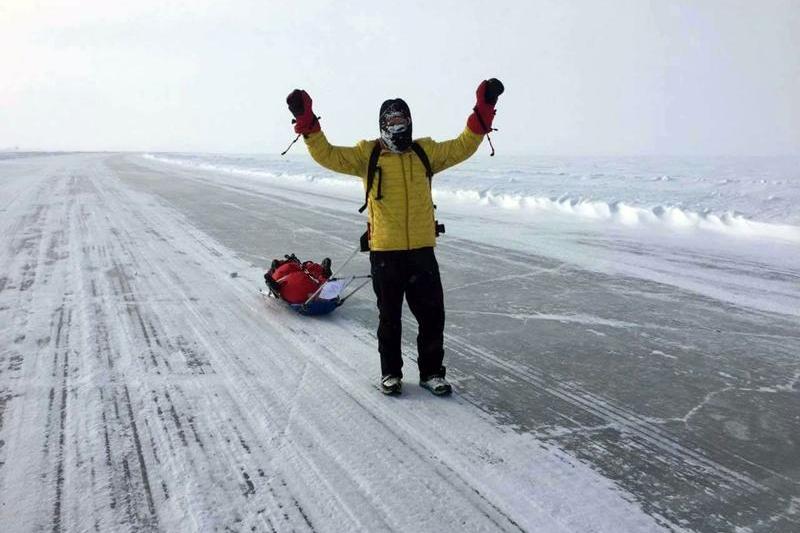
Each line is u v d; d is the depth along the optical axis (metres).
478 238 9.10
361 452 2.79
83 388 3.44
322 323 4.82
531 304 5.44
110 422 3.04
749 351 4.27
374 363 3.95
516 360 4.05
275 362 3.92
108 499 2.39
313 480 2.54
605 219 11.55
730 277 6.57
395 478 2.58
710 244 8.70
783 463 2.76
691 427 3.11
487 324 4.84
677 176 24.39
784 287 6.14
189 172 28.53
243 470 2.62
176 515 2.29
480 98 3.26
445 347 4.30
